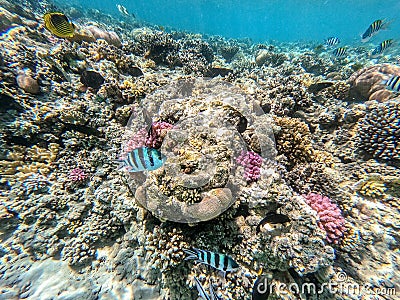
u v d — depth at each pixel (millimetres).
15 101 734
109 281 526
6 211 591
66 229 590
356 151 729
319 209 501
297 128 727
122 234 597
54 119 739
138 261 545
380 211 564
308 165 605
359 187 618
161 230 458
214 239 456
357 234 482
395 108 680
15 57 831
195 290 460
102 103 851
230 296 426
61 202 618
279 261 435
